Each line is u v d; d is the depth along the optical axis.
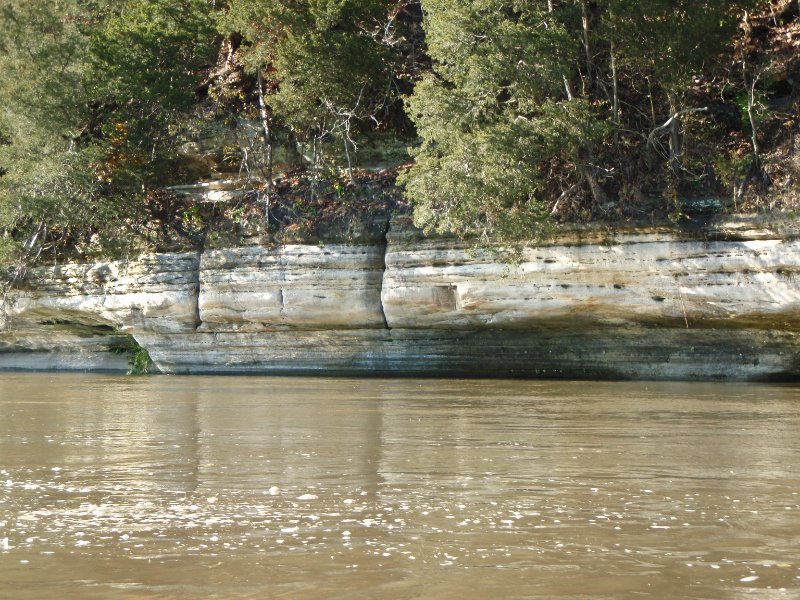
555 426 14.55
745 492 8.21
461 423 15.12
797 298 24.66
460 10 26.91
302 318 32.88
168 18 37.69
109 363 40.75
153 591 5.25
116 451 11.41
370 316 31.80
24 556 6.04
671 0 27.09
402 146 36.47
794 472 9.41
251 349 34.97
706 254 25.84
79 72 37.28
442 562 5.81
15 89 37.00
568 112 26.22
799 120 26.64
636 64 28.30
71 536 6.59
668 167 27.09
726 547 6.16
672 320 26.98
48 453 11.24
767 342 26.47
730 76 29.06
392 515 7.22
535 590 5.21
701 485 8.59
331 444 12.04
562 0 29.34
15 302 39.06
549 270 27.83
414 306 30.36
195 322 35.44
